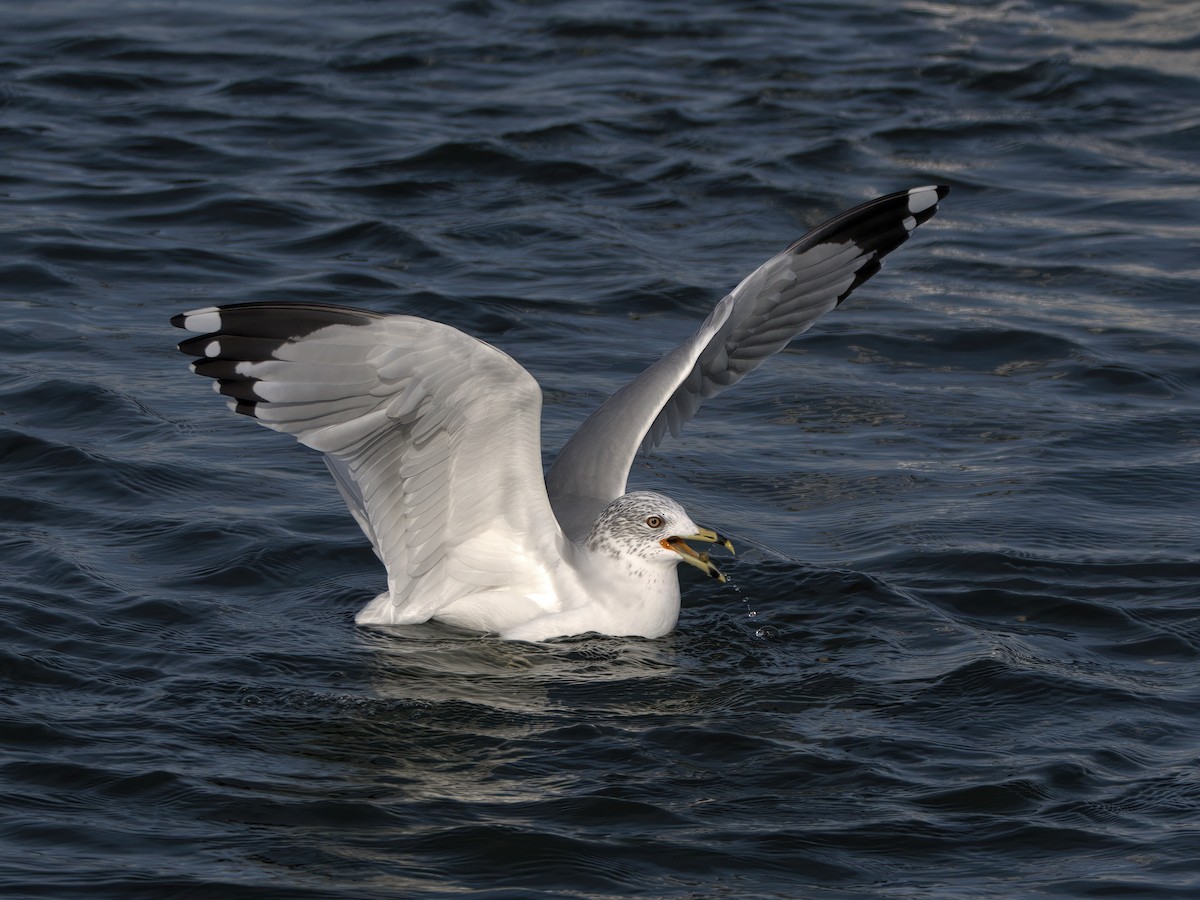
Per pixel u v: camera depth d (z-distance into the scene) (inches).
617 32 1152.2
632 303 755.4
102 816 364.8
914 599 499.8
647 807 375.9
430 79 1051.3
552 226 842.2
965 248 833.5
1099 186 909.8
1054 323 742.5
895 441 629.6
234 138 940.6
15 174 871.1
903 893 342.0
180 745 399.2
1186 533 545.0
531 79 1057.5
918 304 770.2
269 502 553.9
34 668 434.0
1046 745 407.5
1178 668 454.9
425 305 737.0
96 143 920.9
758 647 472.1
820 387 682.2
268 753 398.3
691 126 979.3
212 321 406.0
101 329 697.6
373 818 368.8
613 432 518.3
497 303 743.7
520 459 454.6
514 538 477.7
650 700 436.1
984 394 675.4
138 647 451.5
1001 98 1038.4
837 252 533.3
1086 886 343.6
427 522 464.8
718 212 868.6
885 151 948.6
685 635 482.6
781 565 521.7
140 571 500.4
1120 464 603.5
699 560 480.7
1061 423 642.8
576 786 386.0
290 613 483.2
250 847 354.6
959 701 433.7
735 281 778.2
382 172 898.7
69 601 474.0
